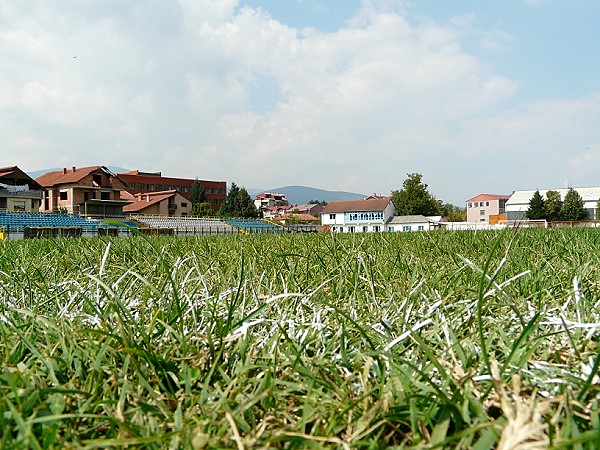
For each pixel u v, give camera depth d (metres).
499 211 94.94
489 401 0.98
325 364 1.23
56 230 30.89
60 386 1.08
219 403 0.96
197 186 107.50
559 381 1.04
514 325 1.53
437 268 3.01
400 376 1.06
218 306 1.97
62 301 2.28
